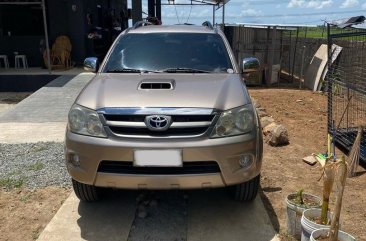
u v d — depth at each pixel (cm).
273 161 522
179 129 327
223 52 459
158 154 321
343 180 273
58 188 440
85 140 336
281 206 400
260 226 360
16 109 792
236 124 336
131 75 414
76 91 955
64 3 1348
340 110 722
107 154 327
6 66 1375
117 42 481
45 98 886
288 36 1409
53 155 536
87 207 396
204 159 324
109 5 1777
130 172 330
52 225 362
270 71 1202
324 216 305
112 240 342
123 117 331
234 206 397
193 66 439
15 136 625
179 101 338
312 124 718
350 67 673
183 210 393
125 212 388
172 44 469
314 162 512
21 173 477
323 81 1056
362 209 395
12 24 1382
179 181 326
